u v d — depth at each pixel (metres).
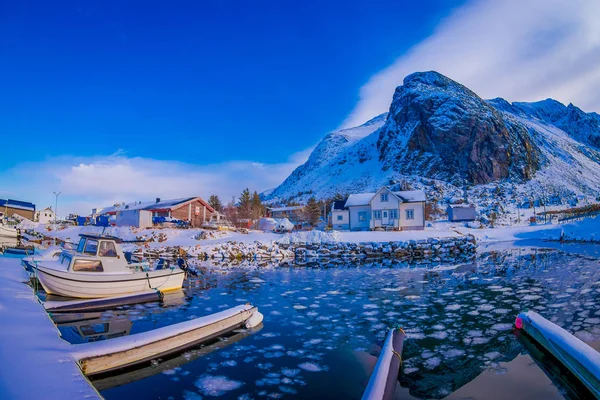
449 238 32.91
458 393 5.82
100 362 6.51
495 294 13.02
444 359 7.20
